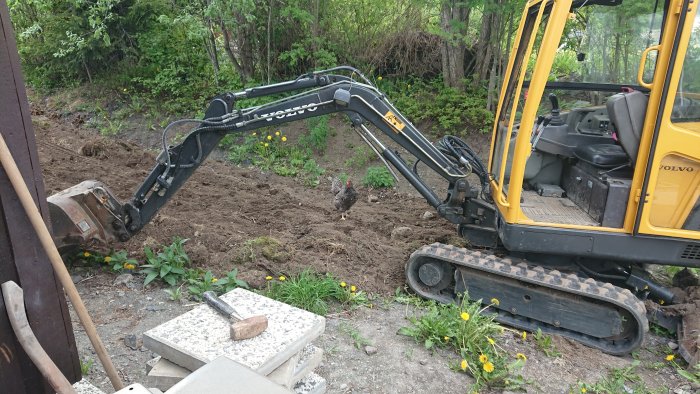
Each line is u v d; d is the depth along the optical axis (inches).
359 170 318.7
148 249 176.7
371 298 170.1
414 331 146.1
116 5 385.7
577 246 153.3
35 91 424.5
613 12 171.8
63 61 401.4
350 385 124.6
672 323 161.9
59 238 157.6
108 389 114.0
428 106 341.1
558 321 157.0
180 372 83.1
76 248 165.8
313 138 331.6
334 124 347.3
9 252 72.4
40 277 76.9
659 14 156.0
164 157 178.7
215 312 94.0
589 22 180.5
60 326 81.0
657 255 149.3
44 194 77.3
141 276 172.1
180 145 178.7
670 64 135.1
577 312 154.3
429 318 147.1
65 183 253.4
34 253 75.4
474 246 206.7
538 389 130.4
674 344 157.2
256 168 319.9
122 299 157.2
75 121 383.2
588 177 162.7
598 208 155.1
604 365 144.7
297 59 373.7
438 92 359.3
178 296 157.6
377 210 265.3
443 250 172.1
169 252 173.6
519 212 156.0
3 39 68.9
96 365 122.5
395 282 182.7
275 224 227.5
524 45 182.2
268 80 363.3
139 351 130.3
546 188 179.3
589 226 152.4
